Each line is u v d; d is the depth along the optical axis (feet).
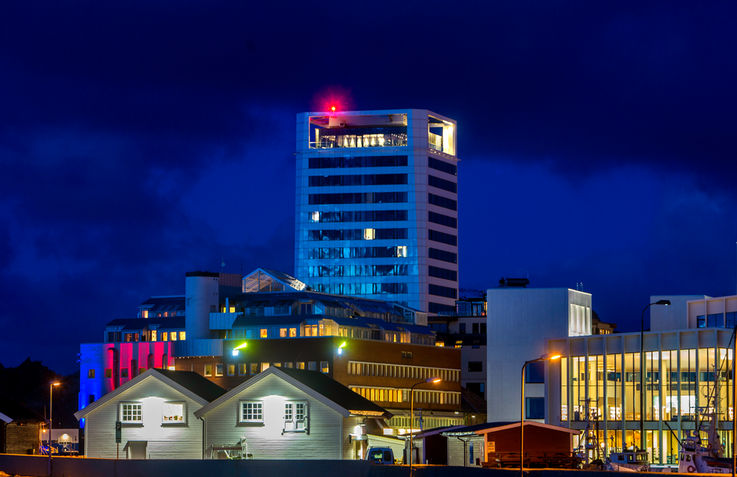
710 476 269.64
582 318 602.03
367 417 418.92
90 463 356.18
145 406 431.02
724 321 571.28
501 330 591.78
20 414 513.45
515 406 585.22
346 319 622.13
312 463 320.50
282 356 585.22
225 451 416.46
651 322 606.14
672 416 521.65
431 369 635.25
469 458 394.93
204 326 639.76
